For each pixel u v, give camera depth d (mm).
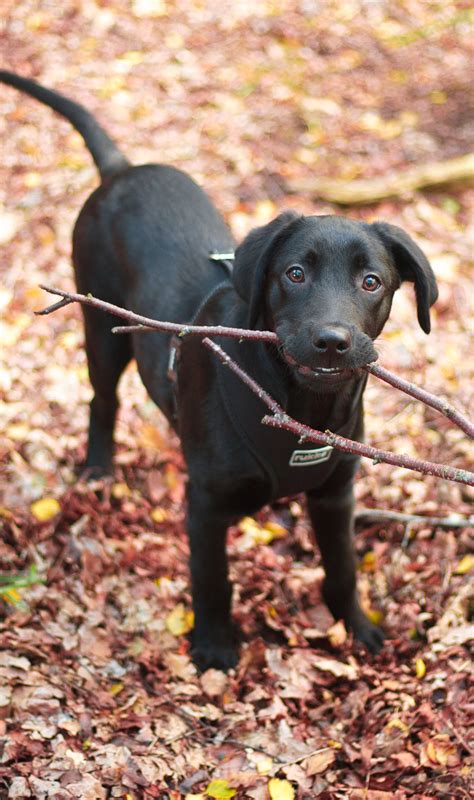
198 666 3395
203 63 6945
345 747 2996
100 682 3225
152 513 4078
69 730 2951
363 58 7352
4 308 4949
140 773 2850
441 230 5699
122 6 7305
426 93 7062
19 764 2779
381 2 7957
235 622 3582
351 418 3045
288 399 2891
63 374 4656
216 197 5766
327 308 2582
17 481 4062
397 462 2223
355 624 3557
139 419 4508
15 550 3760
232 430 3025
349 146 6445
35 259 5230
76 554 3738
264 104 6672
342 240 2734
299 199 5824
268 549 3889
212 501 3191
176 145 6168
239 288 2883
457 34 7734
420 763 2896
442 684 3191
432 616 3574
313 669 3355
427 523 3932
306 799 2848
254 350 2906
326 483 3227
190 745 3023
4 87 6355
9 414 4406
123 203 3721
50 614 3447
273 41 7324
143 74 6719
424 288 2893
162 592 3650
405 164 6336
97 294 3814
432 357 4836
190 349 3172
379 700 3199
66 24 7031
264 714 3137
